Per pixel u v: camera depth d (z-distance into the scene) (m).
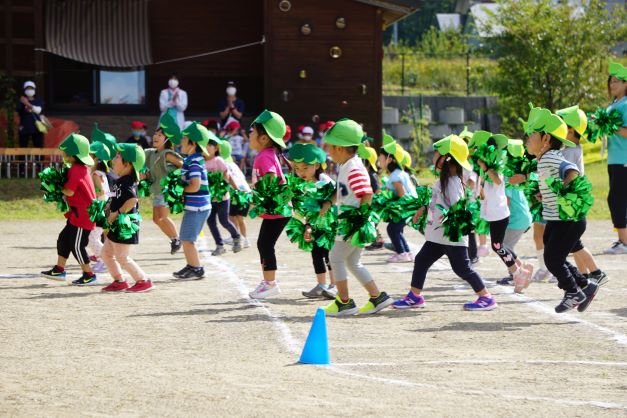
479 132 14.27
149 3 35.06
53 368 9.28
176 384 8.52
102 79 35.38
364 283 12.41
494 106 43.69
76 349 10.30
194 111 35.66
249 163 32.62
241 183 18.36
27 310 12.73
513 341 10.71
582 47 42.09
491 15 43.75
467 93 45.41
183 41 35.44
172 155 18.08
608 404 7.85
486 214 14.34
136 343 10.62
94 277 14.97
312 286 14.88
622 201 18.45
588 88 42.00
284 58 33.44
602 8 43.72
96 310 12.73
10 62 33.59
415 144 42.06
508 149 13.80
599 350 10.20
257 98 35.75
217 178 15.66
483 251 17.50
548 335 11.03
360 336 11.03
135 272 14.27
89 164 14.71
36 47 33.03
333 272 12.38
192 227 15.36
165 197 15.26
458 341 10.73
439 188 12.35
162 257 18.61
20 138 30.86
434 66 51.09
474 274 12.57
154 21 35.22
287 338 10.88
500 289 14.38
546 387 8.50
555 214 11.88
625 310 12.68
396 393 8.20
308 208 12.41
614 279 15.48
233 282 15.27
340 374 9.02
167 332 11.25
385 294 12.52
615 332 11.18
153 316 12.28
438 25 77.75
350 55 33.53
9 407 7.68
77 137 14.63
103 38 34.16
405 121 43.19
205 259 18.28
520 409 7.66
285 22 33.41
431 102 44.16
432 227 12.54
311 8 33.41
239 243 19.16
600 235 22.23
